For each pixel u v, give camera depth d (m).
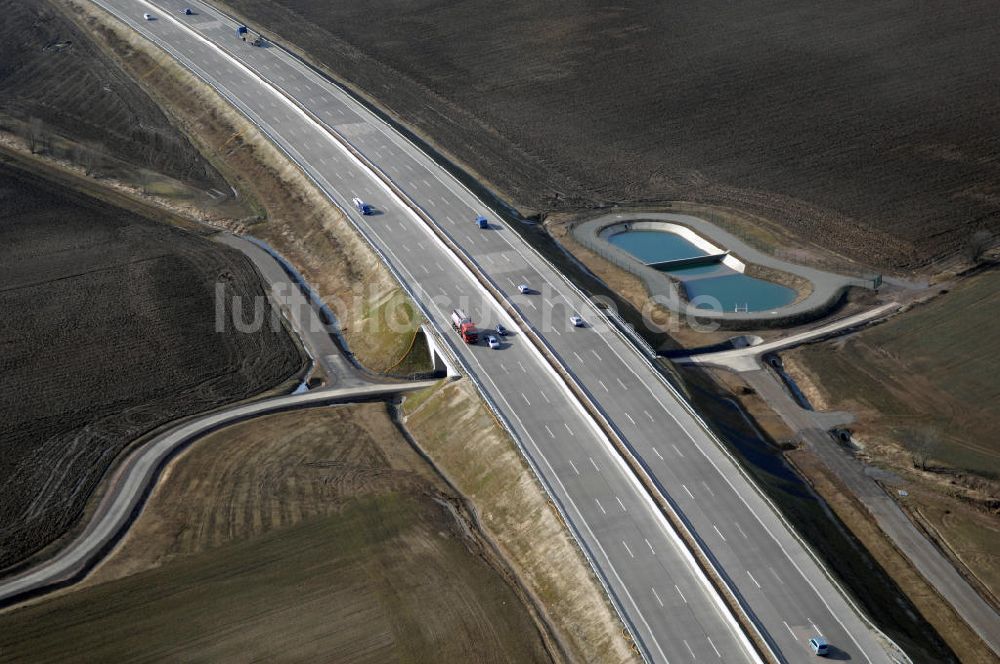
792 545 86.31
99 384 116.19
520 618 84.25
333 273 141.75
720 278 143.62
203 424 110.19
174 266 143.00
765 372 121.44
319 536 93.75
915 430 109.88
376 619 84.12
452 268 132.38
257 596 86.44
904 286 138.50
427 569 89.94
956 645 82.44
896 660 74.69
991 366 120.44
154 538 93.31
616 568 84.00
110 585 87.38
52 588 87.00
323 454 106.38
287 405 114.50
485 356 113.62
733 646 76.50
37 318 128.12
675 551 85.81
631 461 96.00
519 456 98.81
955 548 94.00
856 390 117.75
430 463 105.88
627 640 77.94
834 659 74.88
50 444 105.50
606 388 107.69
